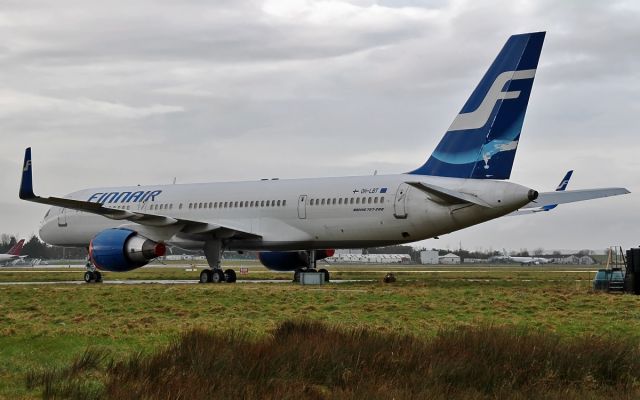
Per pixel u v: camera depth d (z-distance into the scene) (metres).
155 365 28.64
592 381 28.98
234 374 28.27
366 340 32.47
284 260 90.81
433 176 72.94
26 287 75.12
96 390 26.23
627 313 46.28
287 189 82.06
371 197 75.81
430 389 26.94
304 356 29.72
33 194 78.44
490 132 69.50
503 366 29.47
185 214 88.19
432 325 41.12
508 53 68.94
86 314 48.34
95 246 81.56
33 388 26.92
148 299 57.88
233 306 52.06
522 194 67.50
